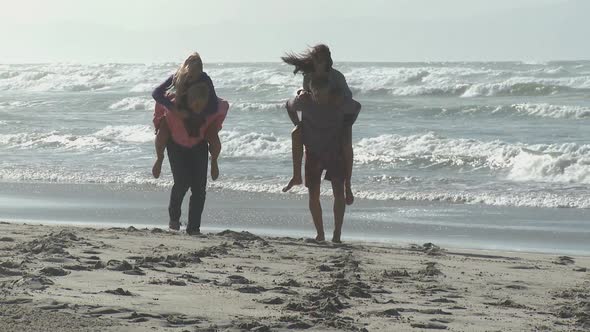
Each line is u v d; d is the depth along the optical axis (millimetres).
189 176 35312
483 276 25031
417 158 69062
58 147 80688
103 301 17281
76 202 51469
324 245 31984
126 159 72562
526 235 41000
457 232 41625
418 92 151875
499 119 107000
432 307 19281
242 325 15508
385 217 46312
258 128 96125
